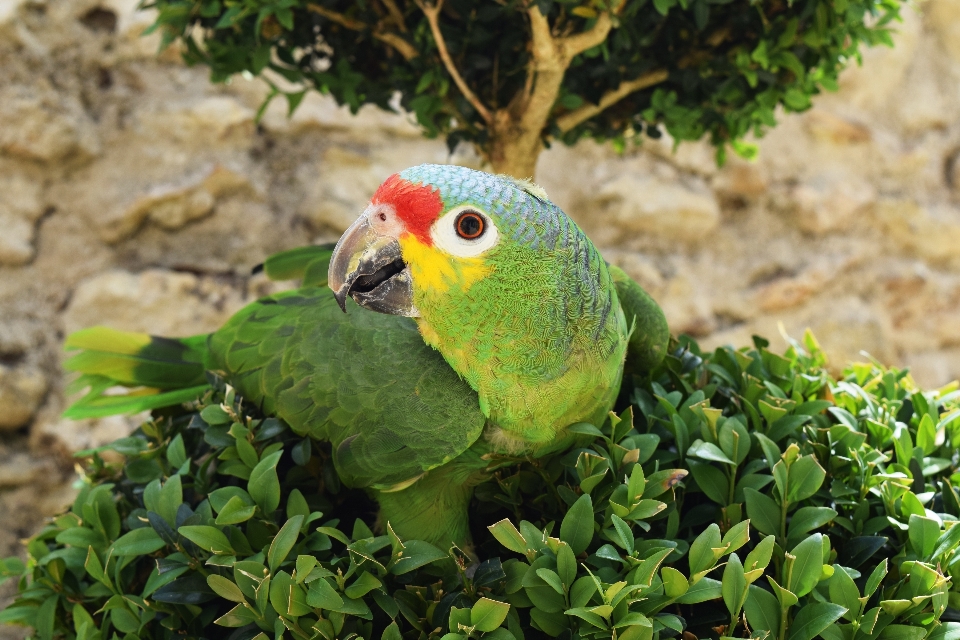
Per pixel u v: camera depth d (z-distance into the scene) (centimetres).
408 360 112
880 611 97
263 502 107
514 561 102
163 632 111
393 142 282
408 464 111
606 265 116
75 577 119
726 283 298
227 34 149
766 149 297
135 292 256
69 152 251
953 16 301
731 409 126
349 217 275
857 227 303
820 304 300
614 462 112
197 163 264
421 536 117
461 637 94
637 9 129
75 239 256
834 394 132
